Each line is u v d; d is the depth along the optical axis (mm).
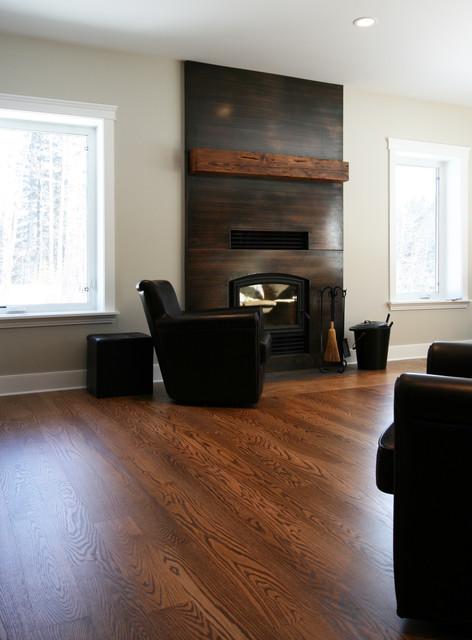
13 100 4027
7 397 4047
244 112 4793
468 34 4109
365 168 5457
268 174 4730
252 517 2035
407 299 5914
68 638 1356
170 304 3984
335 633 1373
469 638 1359
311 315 5176
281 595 1539
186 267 4629
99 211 4438
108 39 4141
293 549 1800
